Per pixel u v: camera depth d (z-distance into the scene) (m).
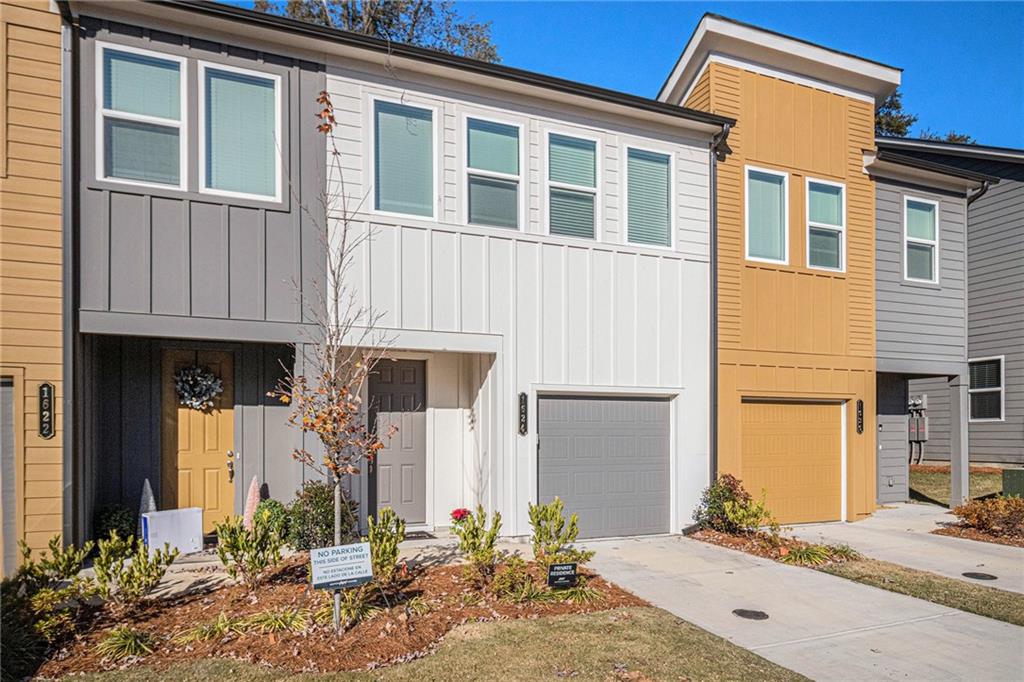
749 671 4.90
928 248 12.66
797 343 11.06
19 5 6.70
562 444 9.37
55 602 5.05
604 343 9.59
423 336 8.42
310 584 6.12
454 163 8.78
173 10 7.19
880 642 5.62
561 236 9.39
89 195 6.91
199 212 7.35
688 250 10.31
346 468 5.49
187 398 8.06
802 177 11.28
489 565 6.66
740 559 8.36
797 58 11.09
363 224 8.16
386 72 8.40
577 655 5.03
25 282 6.61
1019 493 11.31
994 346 16.95
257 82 7.76
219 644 4.95
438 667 4.74
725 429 10.36
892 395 13.78
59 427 6.66
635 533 9.75
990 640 5.72
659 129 10.20
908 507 13.02
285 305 7.69
